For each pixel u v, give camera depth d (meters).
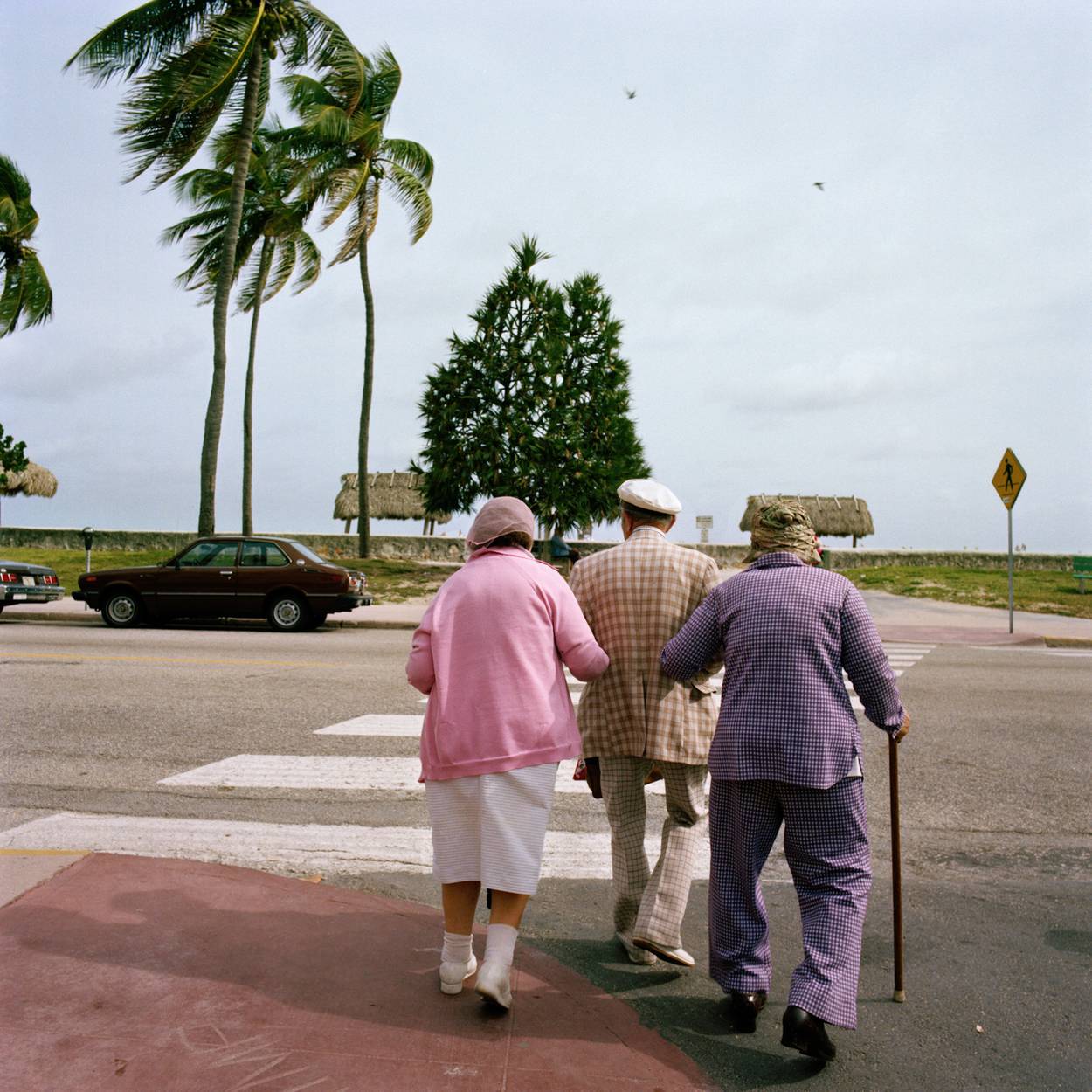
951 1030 3.37
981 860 5.16
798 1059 3.17
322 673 11.21
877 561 30.75
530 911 4.46
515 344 27.27
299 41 22.61
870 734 8.22
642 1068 3.04
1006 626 17.88
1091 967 3.88
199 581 17.11
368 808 5.92
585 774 4.09
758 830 3.34
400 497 34.97
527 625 3.41
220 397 21.03
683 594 3.77
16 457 25.81
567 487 26.56
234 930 3.92
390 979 3.54
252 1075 2.87
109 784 6.34
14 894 4.22
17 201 30.28
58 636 14.86
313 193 26.78
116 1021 3.15
